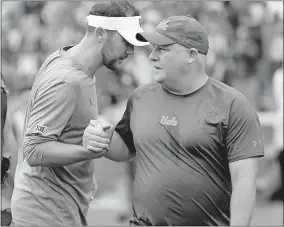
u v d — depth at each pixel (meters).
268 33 37.62
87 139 15.51
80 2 35.06
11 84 34.09
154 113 15.73
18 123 30.64
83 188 17.20
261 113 34.69
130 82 31.53
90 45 16.56
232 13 37.41
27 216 16.83
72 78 16.09
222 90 15.51
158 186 15.50
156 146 15.60
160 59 15.54
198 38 15.50
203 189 15.39
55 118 15.93
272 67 37.00
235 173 15.24
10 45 36.28
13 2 37.47
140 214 15.82
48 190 16.75
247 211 15.00
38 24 36.09
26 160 16.19
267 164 33.69
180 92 15.62
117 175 32.47
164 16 33.44
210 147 15.32
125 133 16.62
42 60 35.09
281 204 32.94
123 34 16.42
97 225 28.28
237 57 36.19
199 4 35.72
